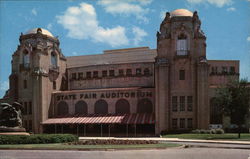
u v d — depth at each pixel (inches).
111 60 3125.0
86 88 2920.8
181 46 2349.9
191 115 2214.6
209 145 1278.3
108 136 2287.2
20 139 1251.2
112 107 2501.2
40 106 2549.2
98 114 2502.5
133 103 2455.7
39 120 2534.5
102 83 2871.6
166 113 2218.3
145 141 1354.6
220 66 2886.3
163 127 2199.8
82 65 3218.5
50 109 2664.9
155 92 2356.1
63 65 2974.9
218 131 2022.6
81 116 2511.1
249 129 2169.0
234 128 2186.3
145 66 2787.9
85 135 2383.1
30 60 2691.9
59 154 920.9
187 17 2341.3
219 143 1413.6
